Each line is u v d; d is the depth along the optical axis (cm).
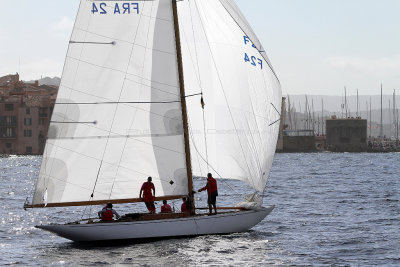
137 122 3694
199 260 3303
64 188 3609
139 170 3700
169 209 3788
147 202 3669
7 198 8100
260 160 3972
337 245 3916
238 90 3925
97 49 3650
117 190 3675
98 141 3650
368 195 7919
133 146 3691
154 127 3712
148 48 3709
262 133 3978
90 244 3684
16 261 3378
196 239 3753
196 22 3881
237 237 3862
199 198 7919
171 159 3734
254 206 3909
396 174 13638
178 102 3741
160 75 3722
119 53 3675
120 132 3675
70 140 3616
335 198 7538
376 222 5084
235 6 3947
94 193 3650
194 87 3881
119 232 3591
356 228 4719
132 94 3691
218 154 3891
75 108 3619
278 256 3497
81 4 3612
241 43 3938
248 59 3947
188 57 3875
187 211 3775
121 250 3519
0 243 4072
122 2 3672
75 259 3366
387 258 3497
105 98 3662
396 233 4441
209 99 3891
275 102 4012
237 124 3922
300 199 7475
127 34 3684
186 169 3756
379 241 4078
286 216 5550
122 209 6391
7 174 15412
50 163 3594
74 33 3609
